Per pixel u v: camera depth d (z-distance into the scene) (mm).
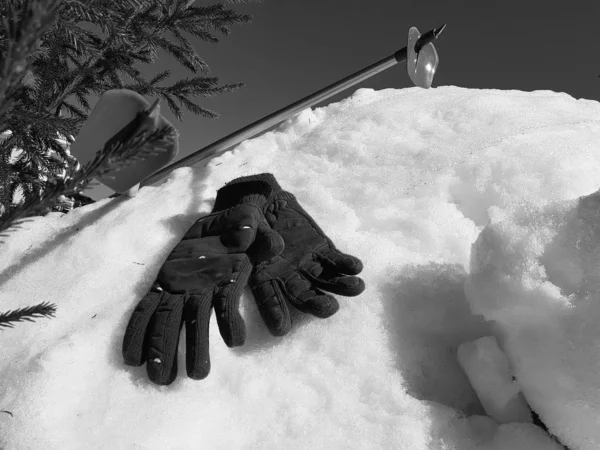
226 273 501
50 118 472
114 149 226
